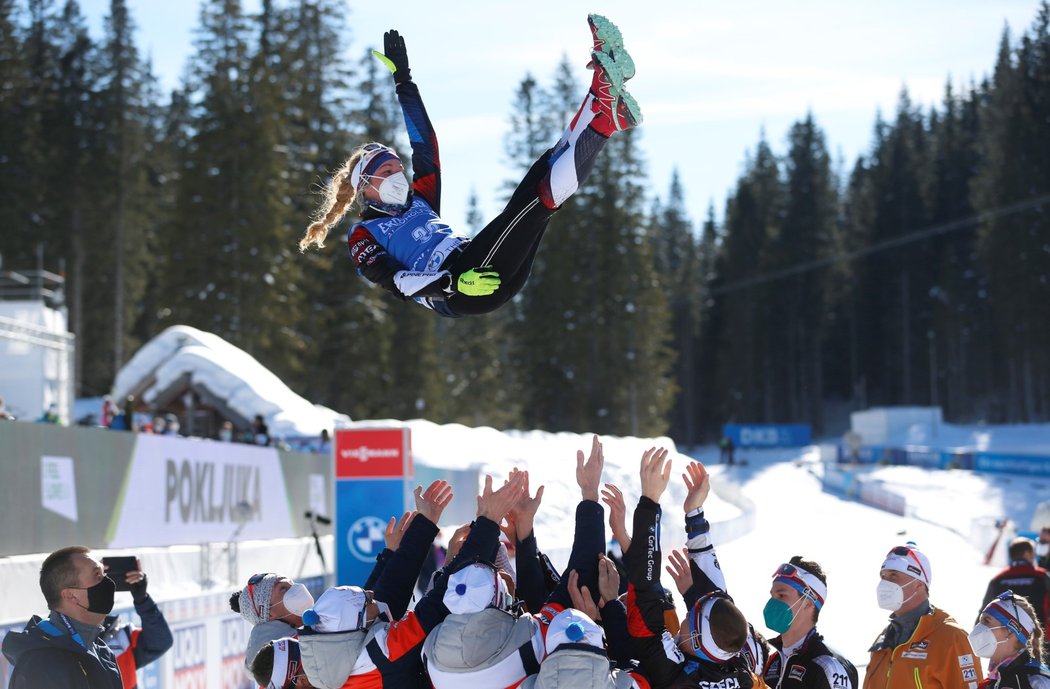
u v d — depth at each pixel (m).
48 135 102.44
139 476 20.19
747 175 199.12
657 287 117.75
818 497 83.94
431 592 7.61
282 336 84.62
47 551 17.16
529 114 117.12
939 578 37.22
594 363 114.94
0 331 47.12
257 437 38.09
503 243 6.96
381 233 7.79
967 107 189.62
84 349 101.62
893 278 173.75
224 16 88.50
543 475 47.00
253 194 84.88
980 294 157.00
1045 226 138.75
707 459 142.75
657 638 7.49
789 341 166.00
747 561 41.50
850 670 9.17
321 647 7.36
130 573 10.95
